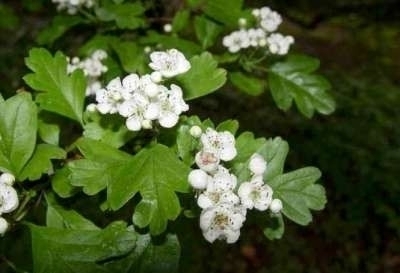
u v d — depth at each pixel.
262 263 0.46
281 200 0.15
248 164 0.15
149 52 0.22
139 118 0.14
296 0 0.69
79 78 0.17
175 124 0.15
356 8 0.72
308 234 0.49
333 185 0.51
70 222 0.15
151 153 0.14
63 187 0.15
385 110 0.60
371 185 0.50
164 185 0.14
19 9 0.64
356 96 0.62
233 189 0.14
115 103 0.15
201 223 0.14
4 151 0.15
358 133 0.55
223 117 0.54
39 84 0.17
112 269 0.14
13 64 0.58
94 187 0.14
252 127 0.55
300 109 0.22
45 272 0.14
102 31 0.24
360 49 0.77
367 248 0.48
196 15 0.24
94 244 0.14
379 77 0.71
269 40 0.22
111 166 0.14
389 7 0.77
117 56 0.23
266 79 0.24
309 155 0.52
